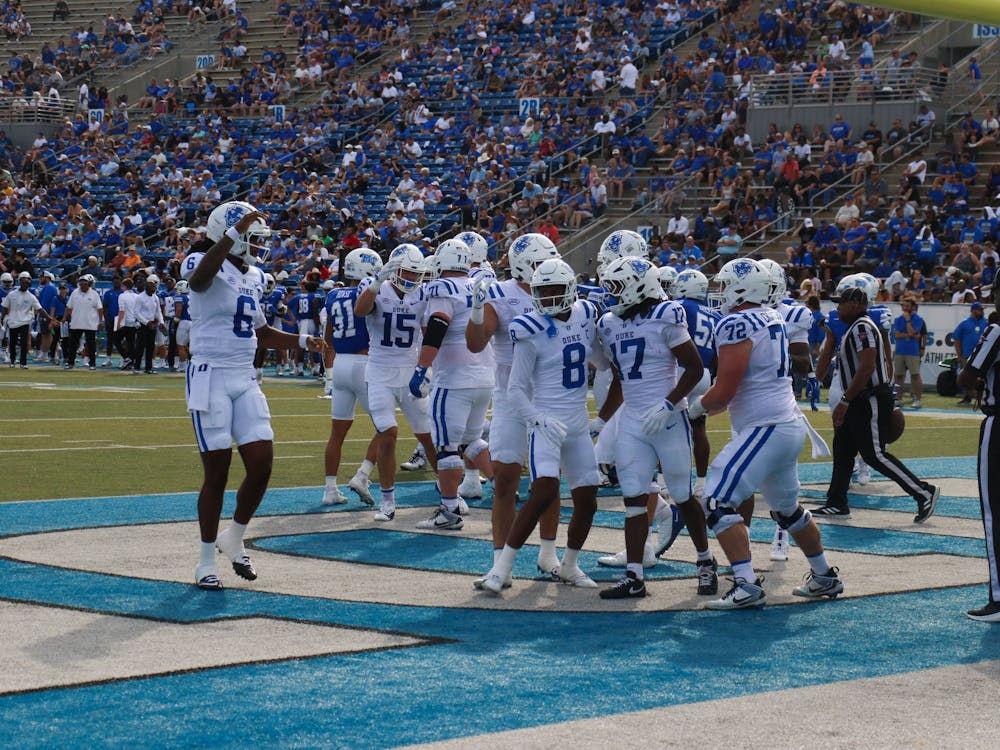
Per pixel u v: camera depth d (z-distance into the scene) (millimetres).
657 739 8008
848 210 48219
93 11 82062
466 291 16516
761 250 49438
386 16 72375
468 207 55188
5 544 14945
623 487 12719
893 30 57594
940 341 43656
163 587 12750
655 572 14211
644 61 61031
